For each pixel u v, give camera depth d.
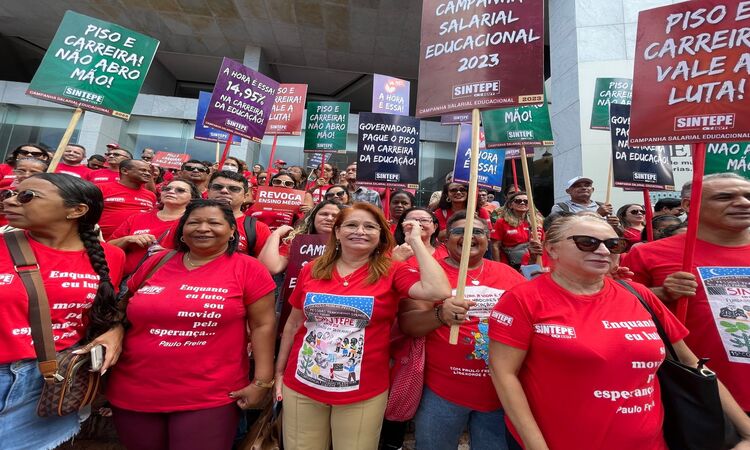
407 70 16.36
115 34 3.44
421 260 1.96
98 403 2.69
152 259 2.14
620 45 8.96
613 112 3.84
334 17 13.32
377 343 1.96
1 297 1.61
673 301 1.94
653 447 1.43
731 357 1.79
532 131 4.14
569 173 9.17
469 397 2.01
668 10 2.12
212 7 13.10
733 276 1.86
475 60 2.27
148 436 1.88
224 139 6.65
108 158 5.08
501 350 1.60
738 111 1.91
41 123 13.34
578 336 1.45
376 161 4.01
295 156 14.30
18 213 1.70
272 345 2.12
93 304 1.87
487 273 2.31
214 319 1.92
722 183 1.91
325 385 1.87
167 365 1.85
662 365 1.56
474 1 2.33
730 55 1.96
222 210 2.07
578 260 1.55
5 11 13.77
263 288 2.10
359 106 19.55
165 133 13.95
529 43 2.17
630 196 8.28
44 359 1.65
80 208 1.83
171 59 16.34
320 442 1.94
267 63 15.96
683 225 2.56
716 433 1.43
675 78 2.07
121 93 3.42
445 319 1.86
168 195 3.25
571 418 1.43
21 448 1.68
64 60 3.26
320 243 2.83
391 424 2.42
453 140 14.41
